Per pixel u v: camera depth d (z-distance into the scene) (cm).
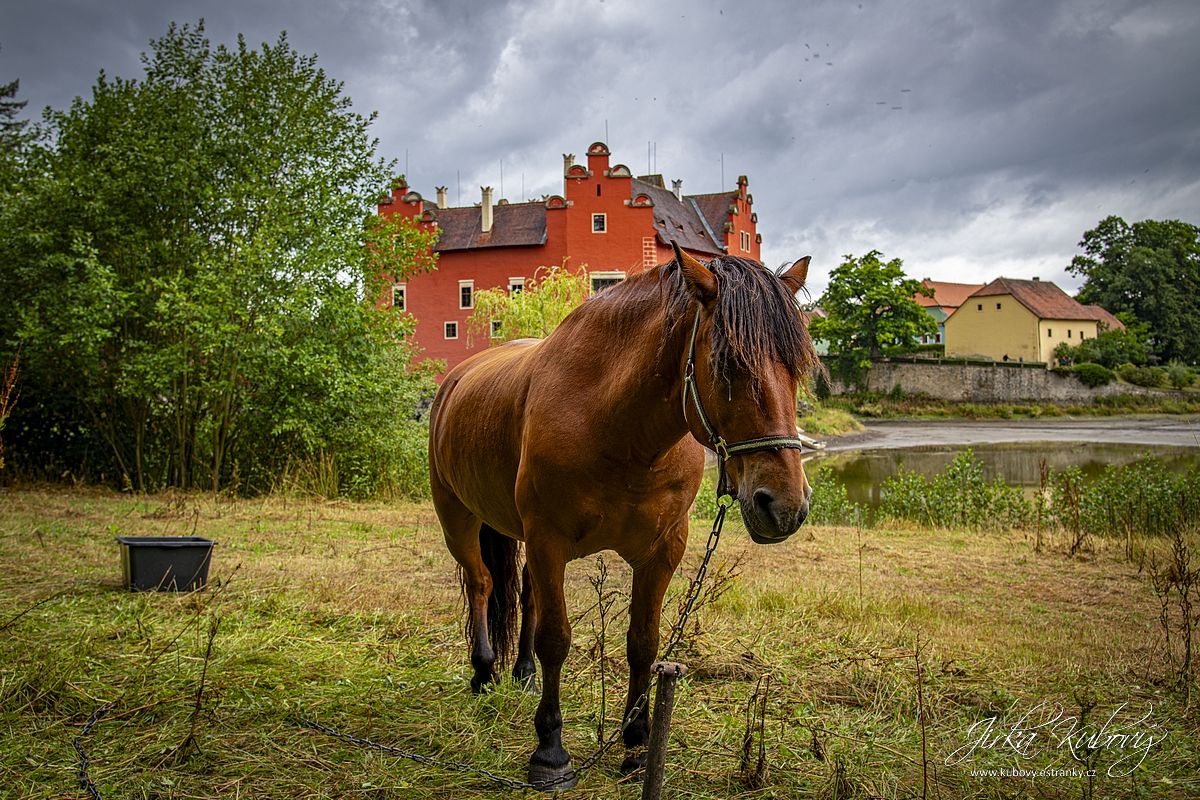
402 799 284
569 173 3978
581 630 495
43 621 486
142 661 417
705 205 5122
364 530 952
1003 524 1139
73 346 1254
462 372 445
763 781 296
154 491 1320
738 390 239
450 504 424
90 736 326
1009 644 495
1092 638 513
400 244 1452
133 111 1334
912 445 3406
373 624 508
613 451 285
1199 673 432
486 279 4166
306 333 1355
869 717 366
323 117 1383
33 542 778
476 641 402
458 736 338
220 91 1357
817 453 3048
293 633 480
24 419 1386
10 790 281
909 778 309
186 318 1224
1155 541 938
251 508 1128
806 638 488
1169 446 3144
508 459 339
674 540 307
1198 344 6694
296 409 1345
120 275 1307
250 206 1338
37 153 1345
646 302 294
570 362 306
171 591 588
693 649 445
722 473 261
